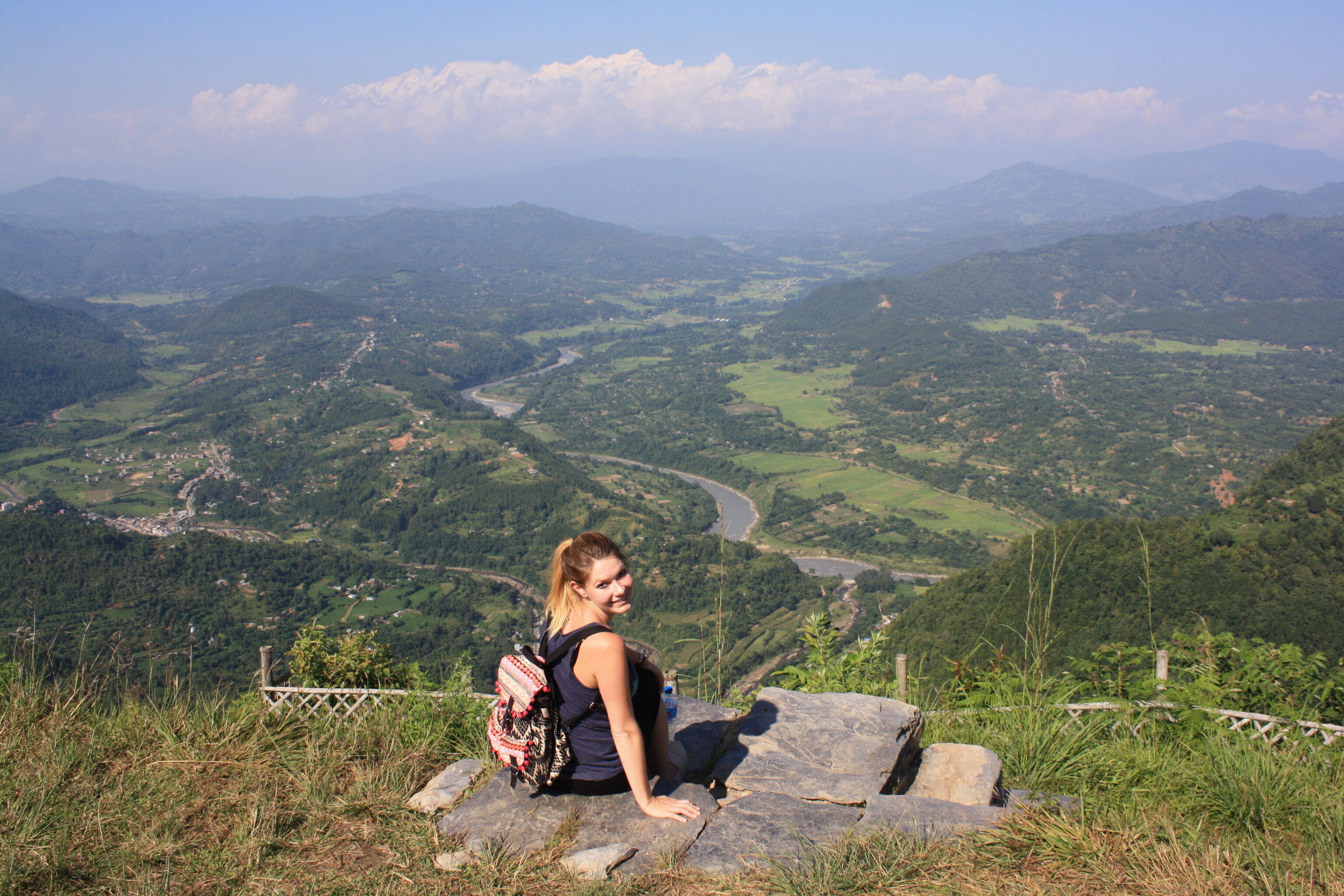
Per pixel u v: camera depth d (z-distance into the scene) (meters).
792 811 4.11
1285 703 5.85
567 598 4.16
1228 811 4.36
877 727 4.93
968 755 4.91
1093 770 4.94
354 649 8.57
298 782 4.75
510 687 4.16
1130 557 43.12
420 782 4.91
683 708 5.43
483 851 3.88
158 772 4.84
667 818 4.04
